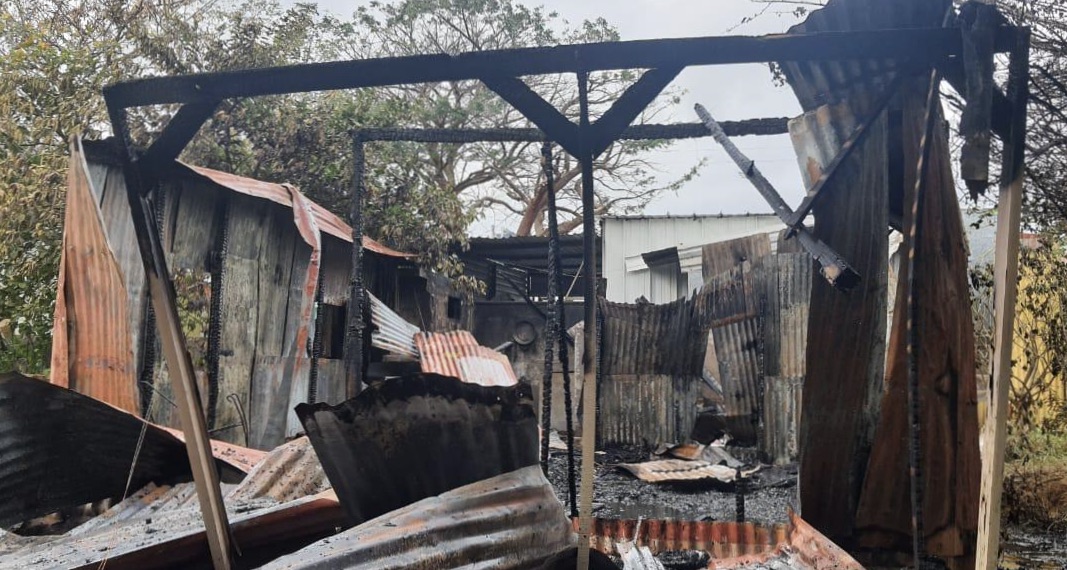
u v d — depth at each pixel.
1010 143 2.59
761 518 6.91
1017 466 6.89
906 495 3.75
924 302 3.65
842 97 4.07
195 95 2.88
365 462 3.06
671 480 8.39
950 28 2.67
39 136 8.58
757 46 2.72
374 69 2.81
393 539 2.67
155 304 2.92
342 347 10.84
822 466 3.96
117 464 3.72
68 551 3.05
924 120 3.69
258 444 8.17
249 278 8.18
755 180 5.28
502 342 14.52
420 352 10.37
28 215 7.81
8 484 3.36
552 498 3.09
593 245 2.80
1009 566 5.18
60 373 4.91
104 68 9.43
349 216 12.97
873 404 3.89
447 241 13.40
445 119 17.23
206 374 7.46
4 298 7.80
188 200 7.30
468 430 3.02
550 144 5.08
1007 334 2.52
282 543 3.18
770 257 9.01
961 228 3.71
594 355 2.76
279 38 12.70
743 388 9.17
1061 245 7.38
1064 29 4.91
